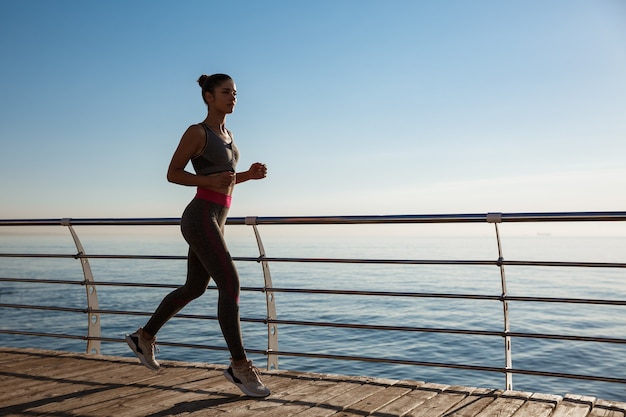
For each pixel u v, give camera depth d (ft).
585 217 9.27
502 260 9.67
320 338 52.85
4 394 9.62
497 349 46.96
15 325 73.82
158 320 10.37
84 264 12.83
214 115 9.87
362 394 9.52
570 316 73.36
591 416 8.19
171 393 9.69
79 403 9.09
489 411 8.45
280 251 399.24
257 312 76.48
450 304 87.86
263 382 10.41
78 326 71.26
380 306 84.43
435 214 10.38
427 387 9.89
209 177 9.31
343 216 11.15
